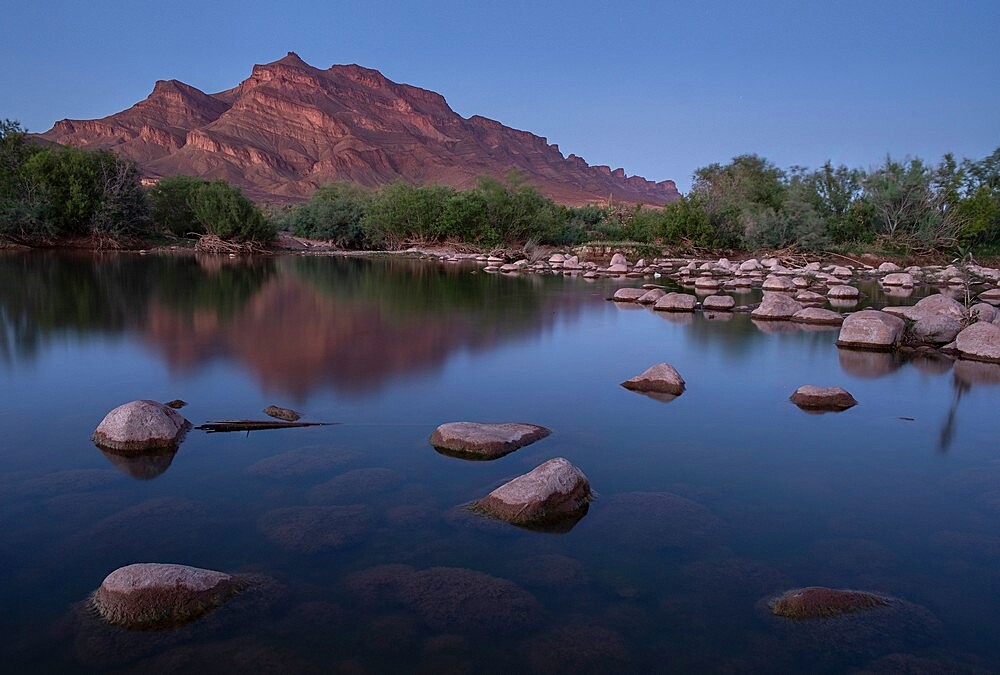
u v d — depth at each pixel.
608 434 5.91
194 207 33.31
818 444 5.82
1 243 27.27
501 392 7.20
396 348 9.32
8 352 8.62
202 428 5.72
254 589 3.32
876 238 31.59
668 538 3.98
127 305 12.97
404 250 34.16
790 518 4.34
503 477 4.78
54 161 29.03
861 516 4.39
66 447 5.27
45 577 3.42
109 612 3.08
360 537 3.89
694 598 3.37
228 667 2.76
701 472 5.09
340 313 12.49
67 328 10.35
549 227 34.59
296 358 8.49
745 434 6.04
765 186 37.88
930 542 4.05
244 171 173.62
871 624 3.18
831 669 2.86
